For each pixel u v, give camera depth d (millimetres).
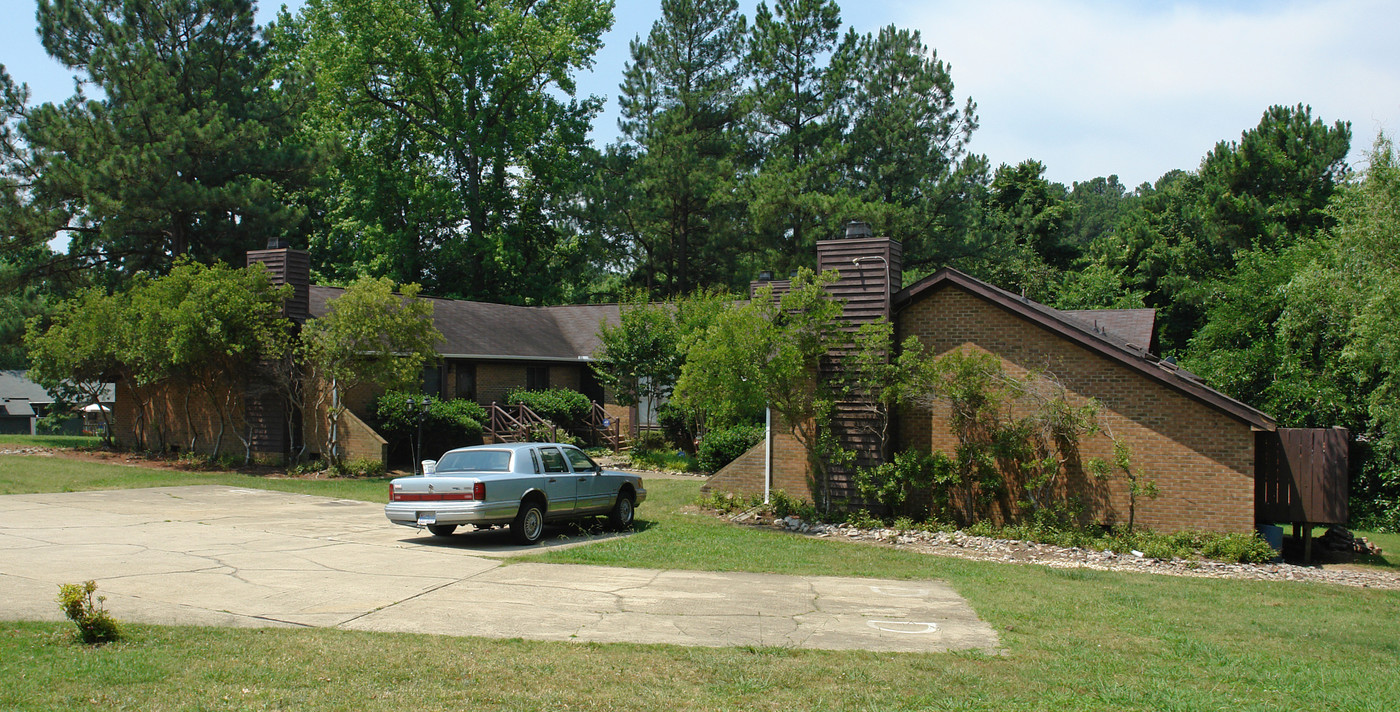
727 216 47656
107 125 34094
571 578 11898
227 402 27359
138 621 8953
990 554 15969
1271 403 25062
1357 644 10039
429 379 30094
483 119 45875
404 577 11664
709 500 20219
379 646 8203
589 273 55531
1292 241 41094
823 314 18172
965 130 45500
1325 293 21234
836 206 41812
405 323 24766
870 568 13648
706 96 49812
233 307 24656
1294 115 45344
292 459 26609
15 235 34094
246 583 11039
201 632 8516
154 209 33969
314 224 48969
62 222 34750
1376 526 22812
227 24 39844
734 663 7949
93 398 31875
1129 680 7867
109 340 28031
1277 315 27000
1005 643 9094
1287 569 15695
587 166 51062
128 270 39094
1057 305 49250
